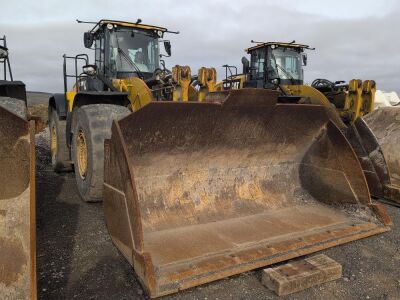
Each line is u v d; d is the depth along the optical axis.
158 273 2.50
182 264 2.65
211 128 3.47
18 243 2.12
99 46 6.07
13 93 4.77
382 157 4.71
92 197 4.17
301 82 9.29
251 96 3.41
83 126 4.24
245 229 3.38
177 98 4.44
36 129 2.92
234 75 8.71
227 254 2.82
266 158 4.06
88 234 3.56
